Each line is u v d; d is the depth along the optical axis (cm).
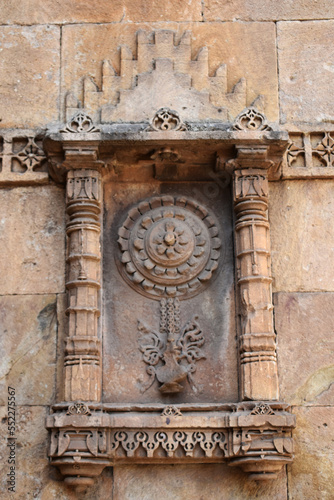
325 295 479
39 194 498
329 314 475
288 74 518
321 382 463
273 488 446
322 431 454
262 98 507
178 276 478
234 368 467
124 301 479
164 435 435
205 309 479
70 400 438
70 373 444
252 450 428
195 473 448
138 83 495
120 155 482
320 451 451
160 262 477
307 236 490
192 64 504
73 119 468
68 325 459
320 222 493
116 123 488
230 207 496
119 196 499
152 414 442
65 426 426
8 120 510
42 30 527
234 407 441
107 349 470
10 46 524
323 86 517
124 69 503
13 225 491
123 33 524
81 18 528
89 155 467
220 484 446
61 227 491
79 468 430
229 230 493
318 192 499
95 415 430
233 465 442
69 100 506
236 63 518
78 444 427
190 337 471
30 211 494
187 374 463
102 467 437
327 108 512
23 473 447
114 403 454
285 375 464
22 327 472
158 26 526
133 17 527
